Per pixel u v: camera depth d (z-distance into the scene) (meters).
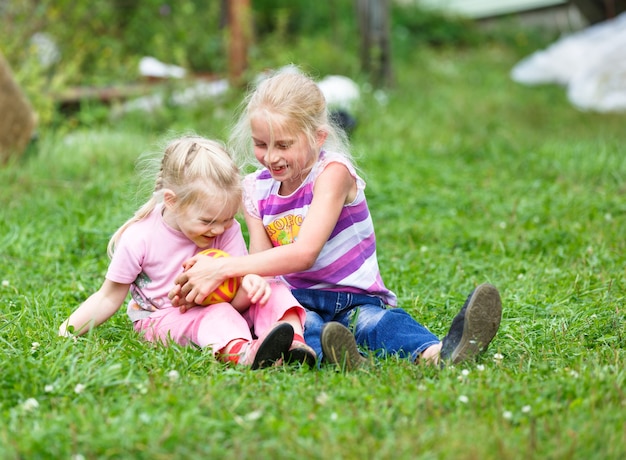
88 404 2.84
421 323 4.02
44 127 8.70
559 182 7.24
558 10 17.70
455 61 15.38
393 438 2.55
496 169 7.88
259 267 3.42
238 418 2.67
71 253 5.21
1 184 6.58
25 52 9.84
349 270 3.63
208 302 3.50
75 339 3.46
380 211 6.37
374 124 9.41
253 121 3.41
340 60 11.66
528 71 13.67
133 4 12.41
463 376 3.09
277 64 10.67
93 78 10.11
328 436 2.56
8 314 3.89
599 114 10.98
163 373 3.16
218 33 12.39
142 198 4.00
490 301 3.32
